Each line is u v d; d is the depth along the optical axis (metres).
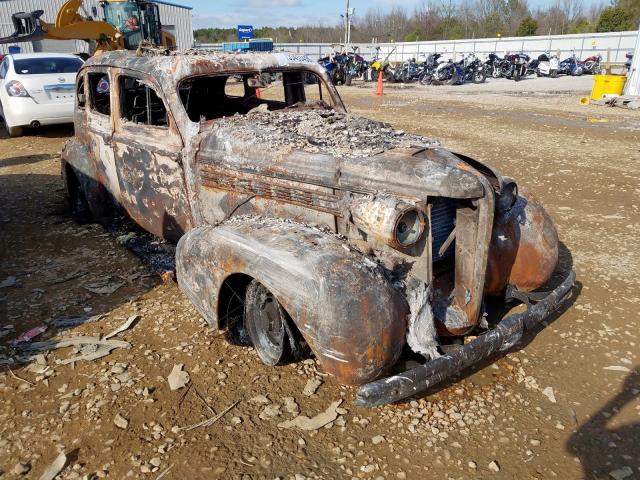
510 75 27.23
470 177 2.81
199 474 2.56
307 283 2.64
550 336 3.70
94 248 5.27
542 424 2.88
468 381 3.23
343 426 2.86
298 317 2.66
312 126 3.93
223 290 3.22
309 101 5.07
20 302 4.23
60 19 10.09
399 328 2.63
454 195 2.76
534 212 3.62
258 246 2.97
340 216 3.08
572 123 12.52
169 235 4.56
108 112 5.43
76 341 3.67
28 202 6.91
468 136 10.91
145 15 12.70
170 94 4.09
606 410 2.98
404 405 3.02
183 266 3.43
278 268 2.78
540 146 9.84
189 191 4.05
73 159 5.73
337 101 5.10
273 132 3.75
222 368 3.35
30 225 6.01
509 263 3.46
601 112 14.44
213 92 5.12
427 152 3.14
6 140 10.94
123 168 4.79
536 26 54.28
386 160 2.99
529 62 29.97
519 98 18.31
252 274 2.88
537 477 2.54
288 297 2.69
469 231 2.94
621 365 3.38
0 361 3.46
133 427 2.87
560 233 5.54
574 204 6.47
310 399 3.06
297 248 2.83
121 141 4.68
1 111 11.88
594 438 2.78
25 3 26.88
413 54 42.59
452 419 2.91
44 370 3.37
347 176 3.03
